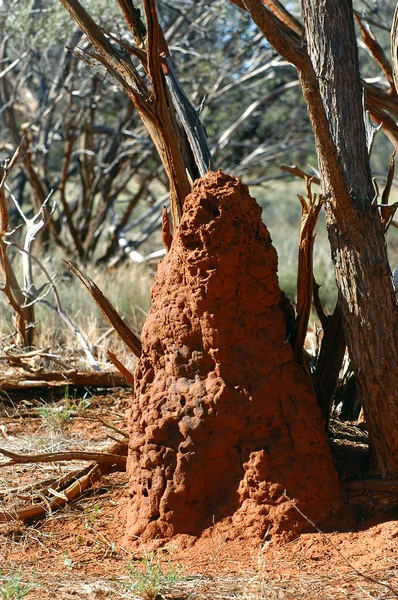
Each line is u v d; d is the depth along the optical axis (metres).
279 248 12.69
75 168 13.99
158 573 3.03
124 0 3.89
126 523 3.63
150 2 3.51
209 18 11.47
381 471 3.66
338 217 3.51
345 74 3.58
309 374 3.78
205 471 3.49
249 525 3.38
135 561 3.32
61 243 11.48
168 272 3.69
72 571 3.21
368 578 2.86
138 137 11.52
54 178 14.90
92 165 12.00
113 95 12.18
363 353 3.53
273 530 3.34
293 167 4.62
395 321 3.52
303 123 13.95
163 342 3.65
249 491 3.43
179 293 3.62
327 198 3.56
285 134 14.70
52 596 2.91
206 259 3.49
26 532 3.69
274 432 3.52
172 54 11.80
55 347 7.03
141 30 3.96
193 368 3.58
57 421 5.09
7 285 5.99
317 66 3.62
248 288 3.56
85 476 4.06
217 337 3.51
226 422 3.49
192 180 3.94
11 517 3.80
